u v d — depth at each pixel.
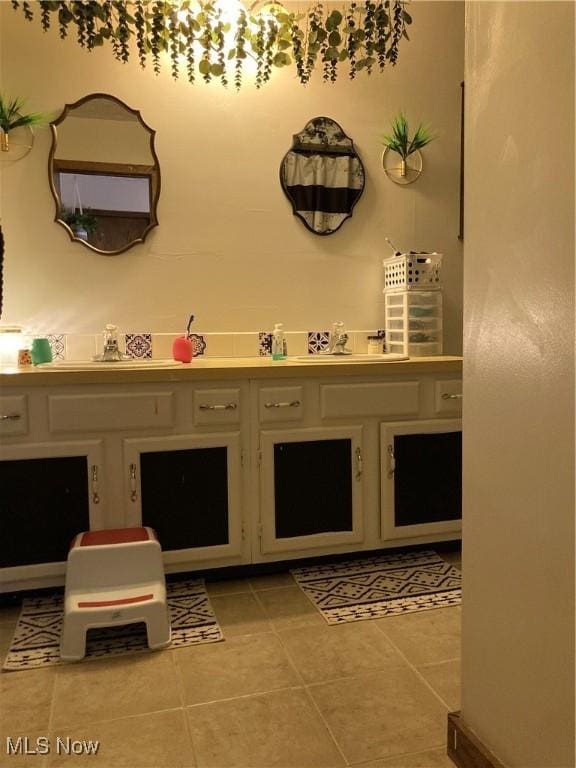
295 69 2.81
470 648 1.31
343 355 2.74
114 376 2.12
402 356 2.69
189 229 2.72
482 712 1.27
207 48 2.50
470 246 1.27
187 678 1.67
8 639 1.89
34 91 2.52
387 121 2.96
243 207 2.79
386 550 2.58
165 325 2.71
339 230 2.92
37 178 2.54
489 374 1.22
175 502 2.22
